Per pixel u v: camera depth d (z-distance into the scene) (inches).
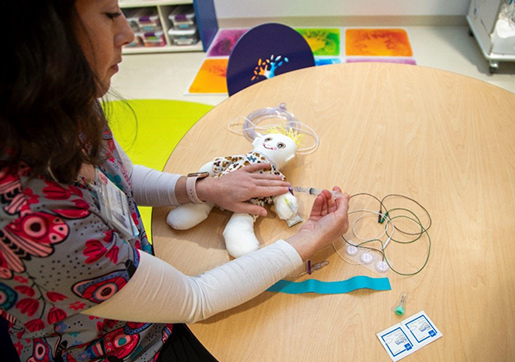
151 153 64.3
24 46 14.4
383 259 27.4
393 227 29.4
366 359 22.7
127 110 73.6
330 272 27.1
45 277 17.2
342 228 27.7
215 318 25.3
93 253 18.0
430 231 28.8
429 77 44.7
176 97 92.9
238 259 25.7
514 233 28.1
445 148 35.2
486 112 38.9
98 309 19.5
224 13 115.1
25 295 17.9
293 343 23.7
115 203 24.1
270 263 25.1
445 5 101.3
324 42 103.5
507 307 24.2
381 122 38.9
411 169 33.5
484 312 24.0
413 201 31.0
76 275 17.7
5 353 23.9
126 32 20.2
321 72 47.4
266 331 24.5
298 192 32.6
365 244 28.6
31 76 14.7
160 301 21.0
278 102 43.0
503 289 25.0
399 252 27.8
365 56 96.7
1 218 15.9
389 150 35.6
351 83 45.0
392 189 32.0
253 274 24.7
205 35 107.7
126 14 109.7
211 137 39.3
